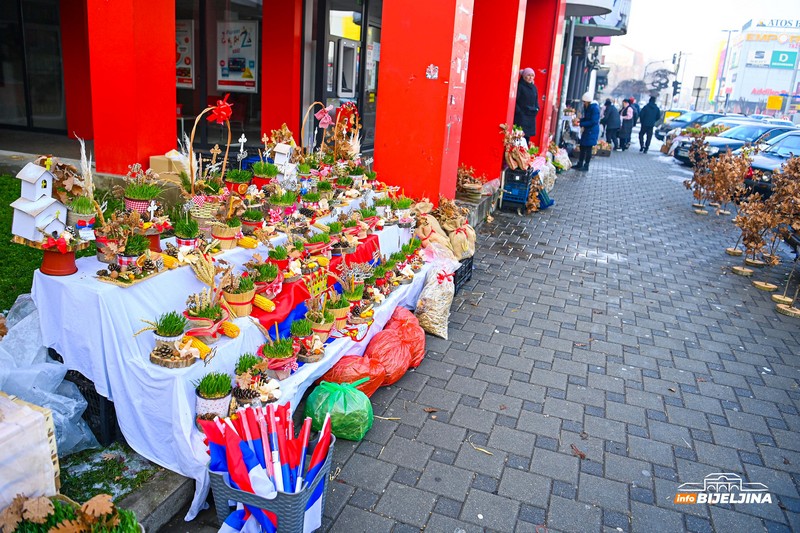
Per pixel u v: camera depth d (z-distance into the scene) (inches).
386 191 239.3
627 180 608.1
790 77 2758.4
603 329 218.7
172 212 166.2
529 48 485.7
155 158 245.3
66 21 397.4
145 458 115.2
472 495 124.2
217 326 119.0
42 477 93.4
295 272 149.6
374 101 486.9
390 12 240.8
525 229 362.9
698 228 401.4
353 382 149.8
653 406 167.3
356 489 122.6
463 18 245.9
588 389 173.6
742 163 433.7
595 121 627.8
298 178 199.0
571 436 149.3
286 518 95.6
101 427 117.6
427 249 229.6
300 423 141.4
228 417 110.4
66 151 356.8
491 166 386.3
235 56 422.3
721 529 121.0
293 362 132.5
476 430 148.0
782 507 129.1
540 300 243.6
